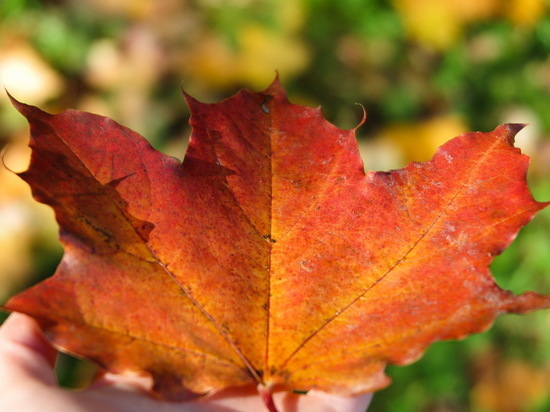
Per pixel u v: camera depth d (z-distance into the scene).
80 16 0.52
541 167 0.50
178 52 0.51
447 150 0.25
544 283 0.44
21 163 0.45
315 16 0.54
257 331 0.25
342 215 0.25
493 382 0.42
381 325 0.24
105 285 0.24
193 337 0.24
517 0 0.55
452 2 0.55
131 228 0.24
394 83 0.53
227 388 0.26
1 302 0.40
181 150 0.46
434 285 0.24
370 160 0.47
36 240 0.42
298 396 0.27
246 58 0.51
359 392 0.24
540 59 0.56
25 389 0.24
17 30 0.50
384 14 0.55
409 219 0.24
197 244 0.24
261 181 0.25
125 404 0.25
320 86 0.52
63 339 0.23
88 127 0.24
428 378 0.41
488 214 0.24
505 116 0.52
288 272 0.25
